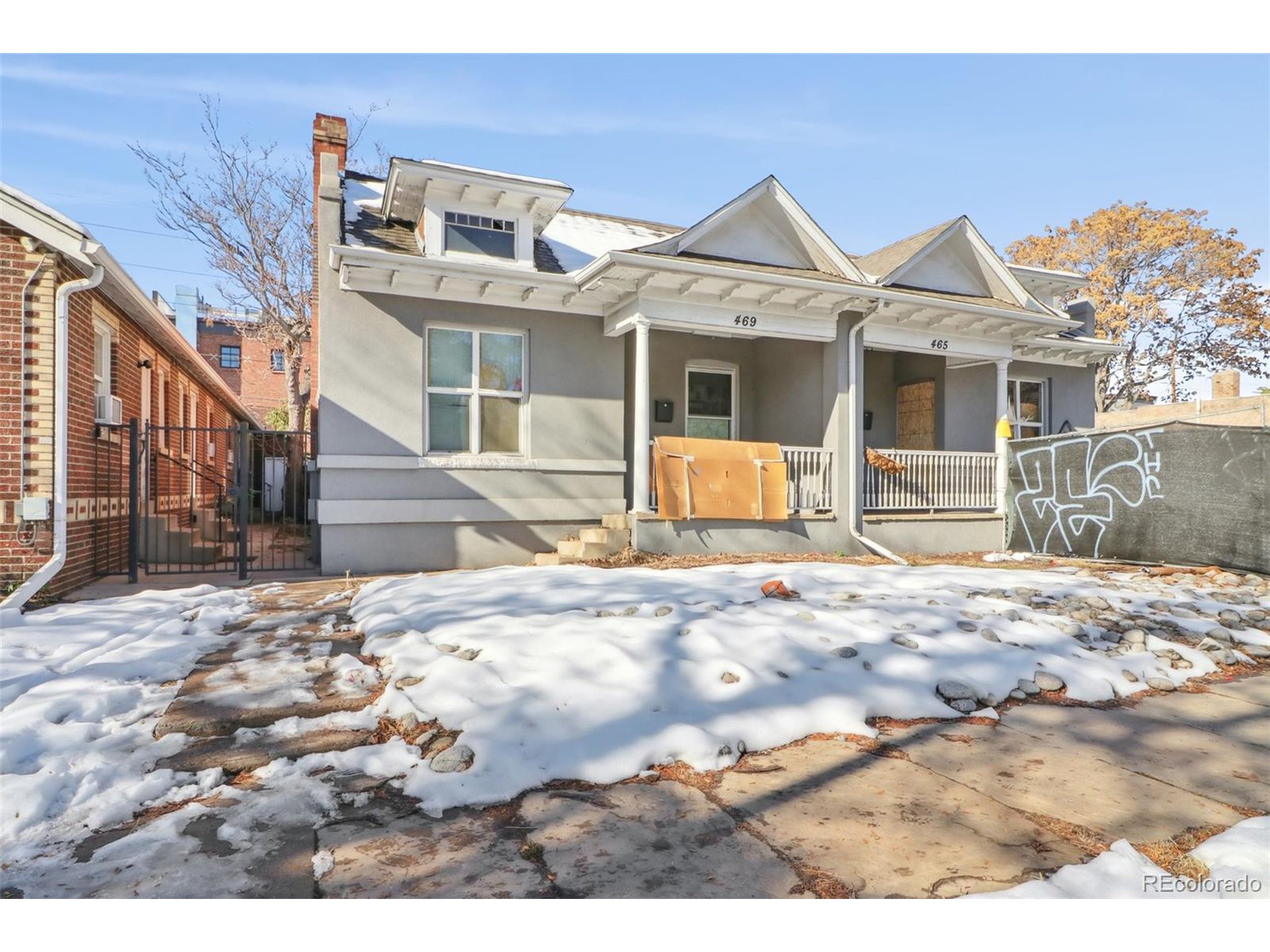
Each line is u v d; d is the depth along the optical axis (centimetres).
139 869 267
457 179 960
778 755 377
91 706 423
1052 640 558
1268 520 826
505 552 1048
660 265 934
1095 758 377
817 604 630
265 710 425
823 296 1064
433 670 446
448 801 317
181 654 530
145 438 1124
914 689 457
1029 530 1106
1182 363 3581
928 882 257
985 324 1197
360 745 384
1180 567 903
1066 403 1523
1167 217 3350
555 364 1083
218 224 2102
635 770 349
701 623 529
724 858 274
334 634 598
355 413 963
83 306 859
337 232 973
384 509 971
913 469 1207
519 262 1046
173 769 353
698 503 1024
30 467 762
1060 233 3578
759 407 1346
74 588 824
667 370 1289
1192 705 468
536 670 448
